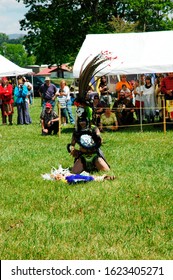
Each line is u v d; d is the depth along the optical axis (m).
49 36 44.16
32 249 6.63
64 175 10.54
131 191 9.31
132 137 16.59
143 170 11.08
